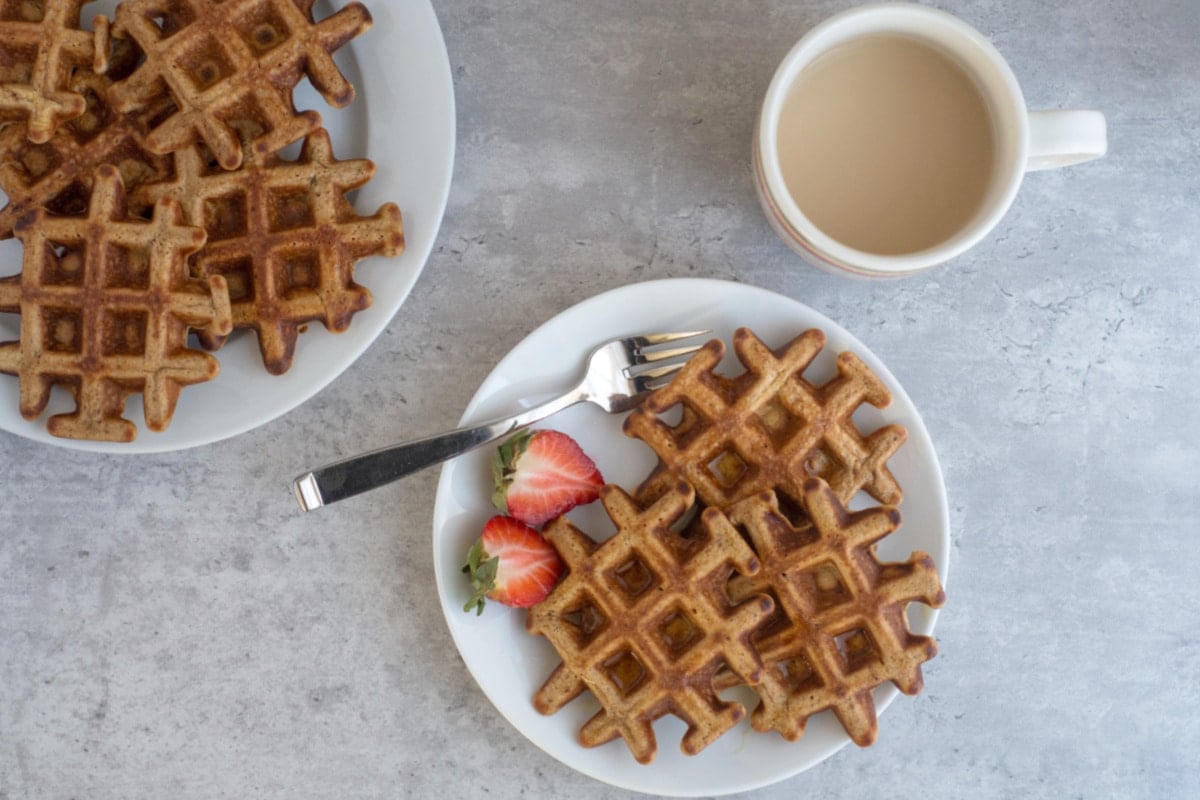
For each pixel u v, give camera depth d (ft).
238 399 2.22
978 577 2.39
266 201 2.18
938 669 2.39
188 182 2.17
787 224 2.11
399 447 2.17
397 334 2.35
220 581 2.36
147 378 2.14
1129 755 2.40
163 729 2.36
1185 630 2.40
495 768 2.36
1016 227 2.38
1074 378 2.39
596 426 2.27
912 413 2.23
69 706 2.35
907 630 2.17
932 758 2.38
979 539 2.39
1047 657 2.39
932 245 2.14
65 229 2.14
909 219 2.14
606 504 2.18
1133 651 2.40
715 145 2.35
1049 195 2.38
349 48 2.22
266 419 2.21
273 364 2.19
